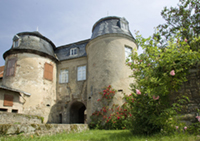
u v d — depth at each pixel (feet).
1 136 17.29
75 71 58.18
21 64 50.85
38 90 51.21
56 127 25.32
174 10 32.07
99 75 45.27
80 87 55.62
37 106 49.73
